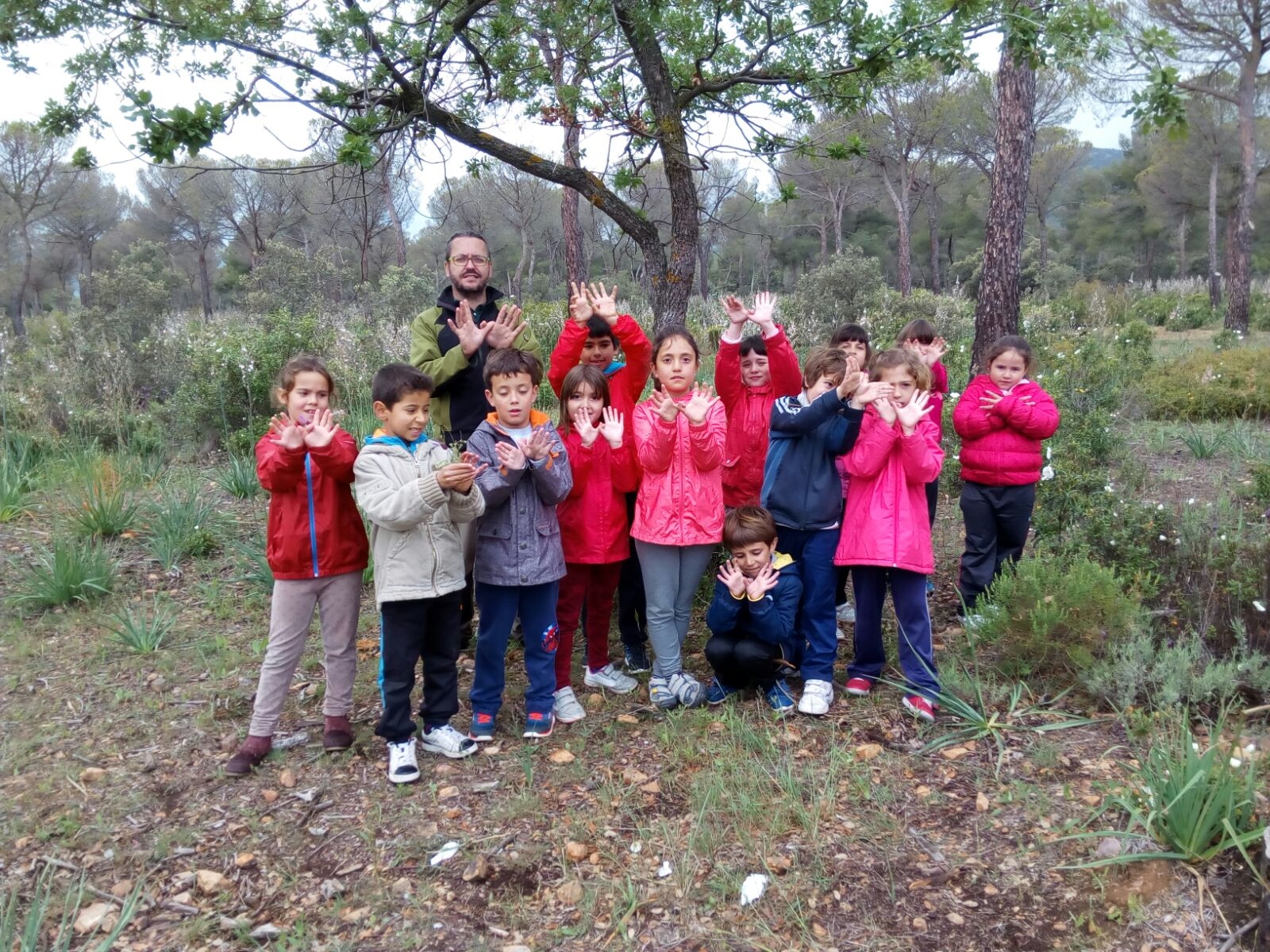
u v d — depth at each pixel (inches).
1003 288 334.6
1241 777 114.4
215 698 157.5
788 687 156.0
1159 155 1493.6
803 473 148.3
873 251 2060.8
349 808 124.3
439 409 173.8
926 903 103.4
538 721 141.2
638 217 204.8
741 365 174.4
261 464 130.5
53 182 1424.7
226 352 341.4
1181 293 1278.3
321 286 802.8
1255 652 141.7
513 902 106.0
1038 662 147.9
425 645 136.6
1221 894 101.3
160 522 236.4
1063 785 121.6
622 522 154.7
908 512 143.3
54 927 104.1
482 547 137.6
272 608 134.8
